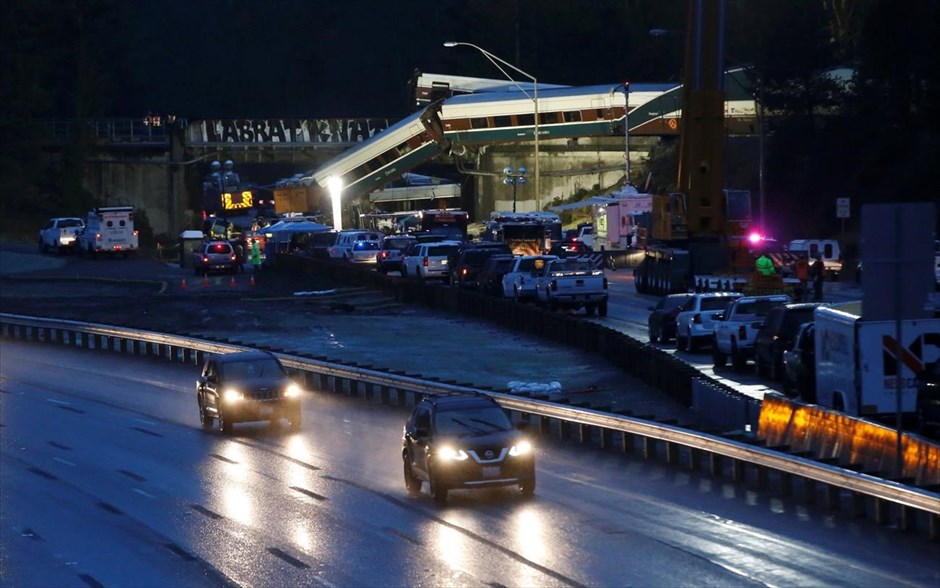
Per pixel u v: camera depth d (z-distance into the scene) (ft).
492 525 208.54
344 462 279.49
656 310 475.72
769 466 222.28
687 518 208.54
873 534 191.72
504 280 618.44
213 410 332.39
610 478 249.55
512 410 314.76
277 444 308.81
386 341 506.89
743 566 174.19
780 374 359.05
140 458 296.10
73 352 522.88
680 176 487.20
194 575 184.24
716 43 475.31
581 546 190.49
